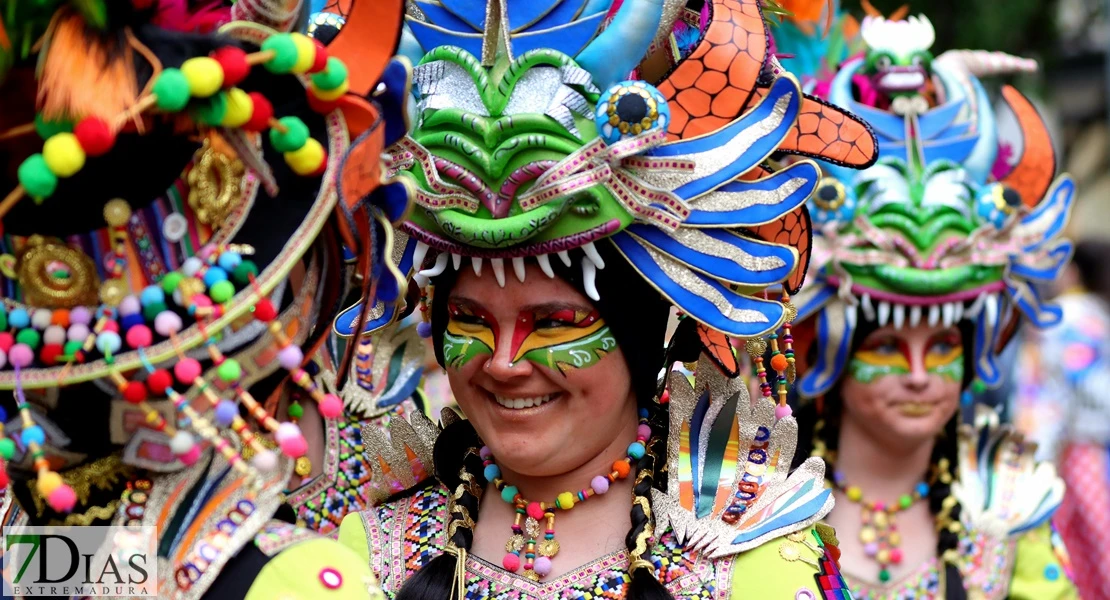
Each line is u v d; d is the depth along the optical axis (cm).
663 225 159
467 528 173
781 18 233
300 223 122
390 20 137
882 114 261
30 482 128
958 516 258
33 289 116
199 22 123
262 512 127
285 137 119
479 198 160
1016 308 275
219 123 113
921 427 257
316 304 132
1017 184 272
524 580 166
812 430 274
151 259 118
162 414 121
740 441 173
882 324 256
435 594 165
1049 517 259
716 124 164
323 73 123
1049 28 593
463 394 171
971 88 269
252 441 117
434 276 173
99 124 105
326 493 207
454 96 162
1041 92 615
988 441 270
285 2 130
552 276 161
